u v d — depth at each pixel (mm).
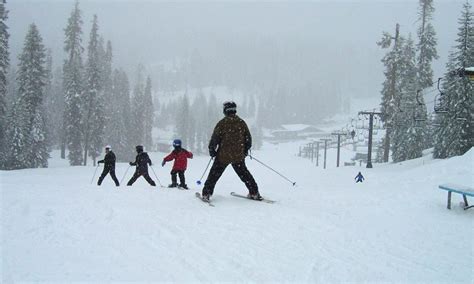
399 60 45531
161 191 10070
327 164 84375
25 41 45188
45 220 6125
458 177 16516
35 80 45156
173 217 6680
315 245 5375
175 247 5020
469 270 4609
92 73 53250
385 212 8562
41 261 4309
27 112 43938
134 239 5320
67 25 54438
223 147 8008
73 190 10148
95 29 60031
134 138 72438
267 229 6098
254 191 8562
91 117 53188
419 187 14797
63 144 64438
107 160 14117
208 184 8172
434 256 5168
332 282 4043
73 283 3725
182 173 11805
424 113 47344
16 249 4668
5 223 5832
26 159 43094
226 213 7145
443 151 37094
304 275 4199
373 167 40062
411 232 6562
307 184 21938
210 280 3941
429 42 46500
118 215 6691
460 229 7059
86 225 5957
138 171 13047
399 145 48594
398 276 4316
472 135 36406
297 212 7574
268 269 4332
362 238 5918
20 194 8898
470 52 36656
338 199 10523
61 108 75625
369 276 4270
